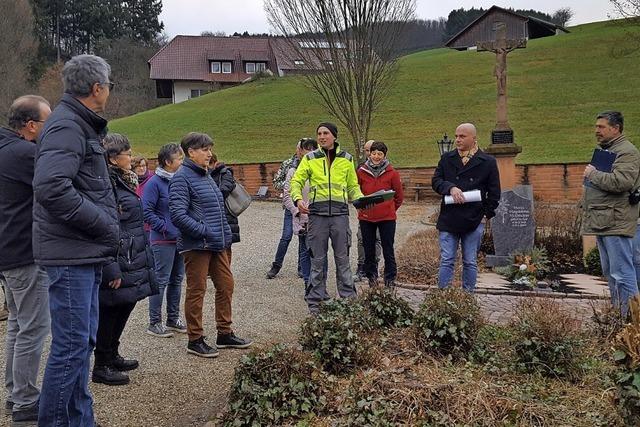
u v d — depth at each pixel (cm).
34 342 408
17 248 397
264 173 2342
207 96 4762
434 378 416
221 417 403
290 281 888
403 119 3459
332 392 418
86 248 345
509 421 372
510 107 3497
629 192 584
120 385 479
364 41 1855
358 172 780
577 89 3666
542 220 1128
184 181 534
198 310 549
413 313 545
